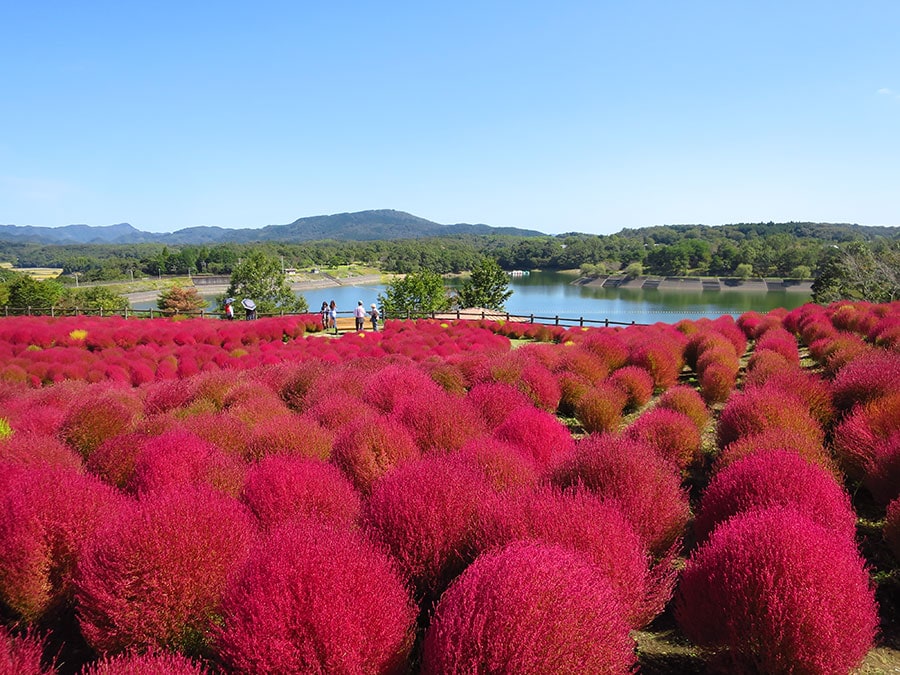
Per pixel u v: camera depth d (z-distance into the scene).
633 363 11.36
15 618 3.75
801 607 2.75
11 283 45.91
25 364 16.39
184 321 29.41
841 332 13.12
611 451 4.46
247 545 3.31
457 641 2.41
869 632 2.89
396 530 3.55
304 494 4.09
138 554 3.08
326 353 16.70
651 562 3.93
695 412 7.63
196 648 3.10
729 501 4.18
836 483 4.46
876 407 5.94
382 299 39.91
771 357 10.06
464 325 27.09
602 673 2.41
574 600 2.48
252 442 5.82
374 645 2.56
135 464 4.97
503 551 2.90
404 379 8.16
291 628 2.51
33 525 3.58
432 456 4.87
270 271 52.47
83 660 3.35
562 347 15.38
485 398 7.47
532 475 4.77
